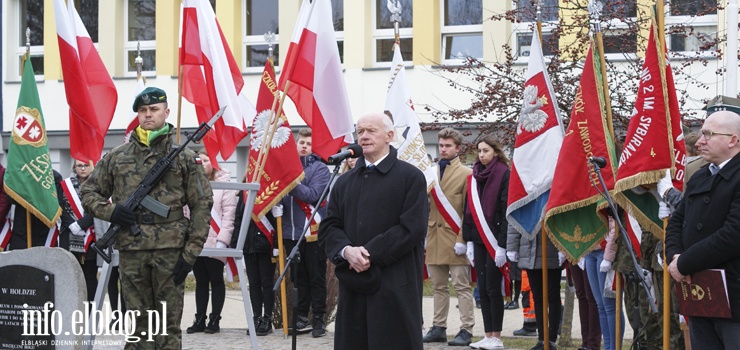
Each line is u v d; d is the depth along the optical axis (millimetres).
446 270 10844
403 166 7406
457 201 10680
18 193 10898
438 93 21906
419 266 7371
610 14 13742
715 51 14664
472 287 11148
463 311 10664
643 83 8234
